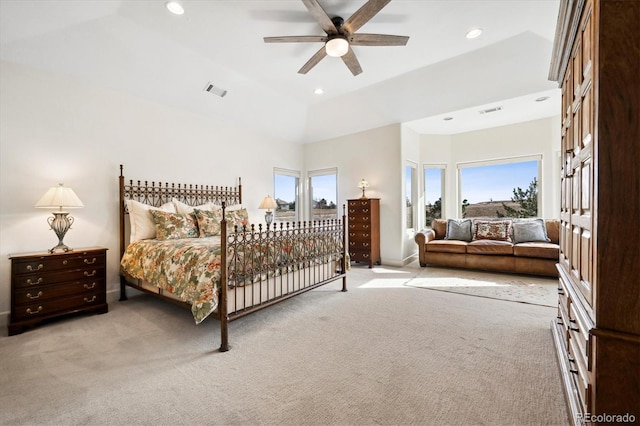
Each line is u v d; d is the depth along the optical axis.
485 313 2.78
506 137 5.35
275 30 2.90
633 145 0.90
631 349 0.92
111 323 2.64
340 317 2.72
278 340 2.25
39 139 2.89
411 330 2.40
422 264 5.07
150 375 1.77
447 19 2.74
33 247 2.84
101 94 3.33
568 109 1.78
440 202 6.08
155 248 2.89
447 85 4.00
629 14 0.89
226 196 4.77
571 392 1.37
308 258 3.16
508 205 5.43
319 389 1.62
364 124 5.35
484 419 1.36
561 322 2.00
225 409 1.46
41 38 2.64
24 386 1.66
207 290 2.13
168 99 3.89
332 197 6.05
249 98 4.46
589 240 1.18
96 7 2.51
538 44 3.14
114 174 3.44
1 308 2.63
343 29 2.46
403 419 1.37
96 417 1.40
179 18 2.71
